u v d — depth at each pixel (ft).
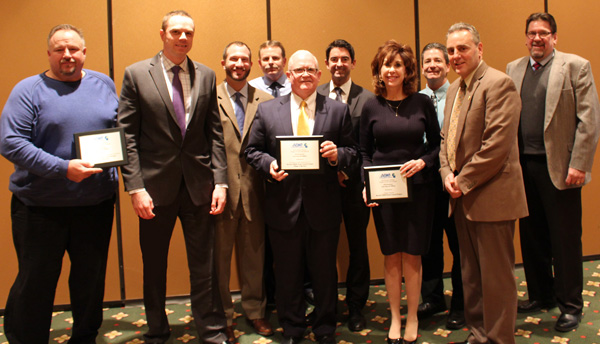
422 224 8.12
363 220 9.38
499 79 7.20
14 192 7.60
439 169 8.39
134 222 10.80
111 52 10.59
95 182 7.71
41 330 7.68
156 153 7.87
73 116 7.51
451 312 9.13
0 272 10.44
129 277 10.84
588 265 11.93
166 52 7.90
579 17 11.91
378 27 11.34
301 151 7.70
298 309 8.51
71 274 8.02
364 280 9.45
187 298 11.00
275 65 9.96
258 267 9.25
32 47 10.26
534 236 9.46
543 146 8.97
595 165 12.23
